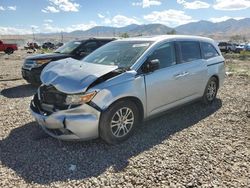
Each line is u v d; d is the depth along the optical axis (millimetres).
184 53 5414
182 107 5656
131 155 3939
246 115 5734
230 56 28891
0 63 17578
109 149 4129
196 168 3568
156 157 3869
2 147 4223
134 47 4949
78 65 4605
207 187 3170
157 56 4809
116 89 4074
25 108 6320
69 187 3205
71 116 3896
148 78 4516
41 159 3848
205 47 6137
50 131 4266
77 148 4164
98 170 3555
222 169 3551
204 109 6105
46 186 3227
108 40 8844
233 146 4234
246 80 10164
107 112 4020
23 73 8648
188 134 4691
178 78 5082
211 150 4086
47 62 8219
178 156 3896
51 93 4133
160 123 5207
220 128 4984
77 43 9266
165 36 5309
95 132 4027
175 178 3348
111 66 4379
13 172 3521
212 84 6344
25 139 4516
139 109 4551
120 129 4270
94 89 3924
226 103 6645
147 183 3258
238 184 3230
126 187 3191
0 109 6223
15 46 33562
